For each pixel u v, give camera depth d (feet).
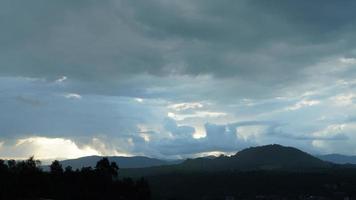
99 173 653.71
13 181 533.14
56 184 590.14
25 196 539.70
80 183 618.85
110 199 614.34
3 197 515.09
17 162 578.25
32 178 558.56
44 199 536.01
